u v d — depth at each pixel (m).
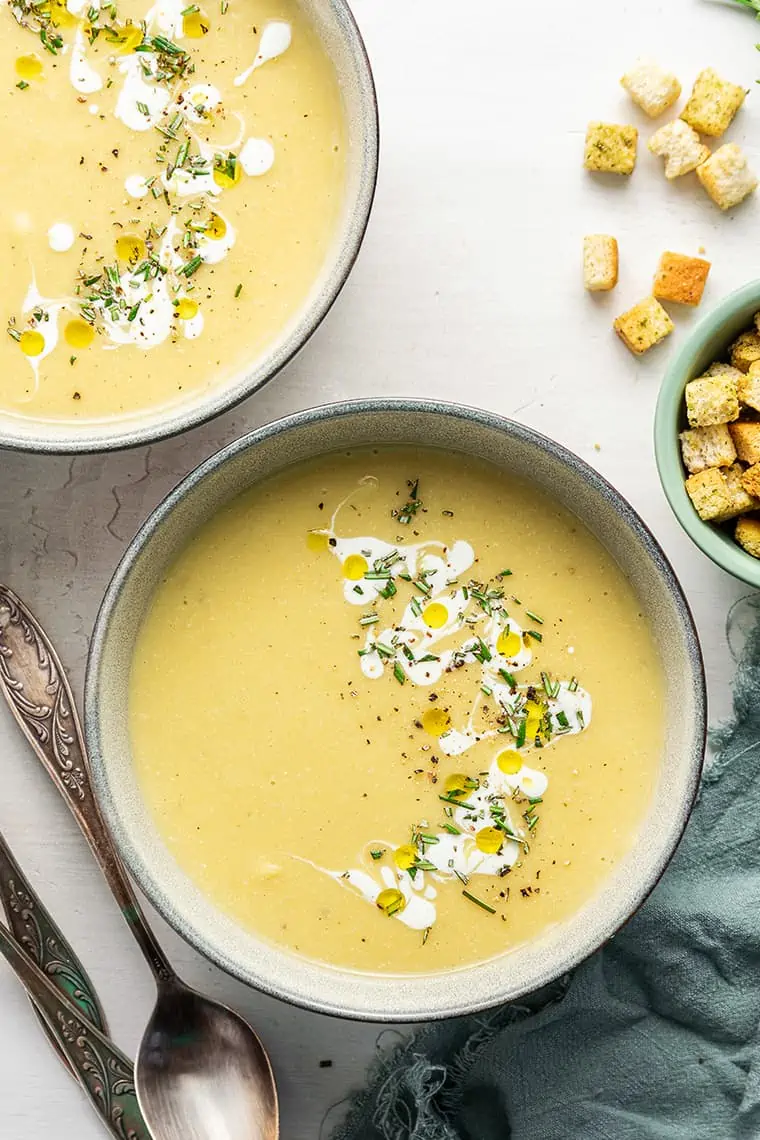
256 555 0.58
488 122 0.60
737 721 0.60
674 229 0.60
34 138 0.58
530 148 0.60
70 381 0.58
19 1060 0.62
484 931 0.58
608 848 0.57
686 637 0.55
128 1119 0.61
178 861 0.58
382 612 0.58
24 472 0.61
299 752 0.58
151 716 0.58
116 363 0.58
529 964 0.57
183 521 0.57
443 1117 0.61
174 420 0.56
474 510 0.58
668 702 0.57
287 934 0.58
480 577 0.58
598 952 0.60
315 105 0.58
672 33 0.60
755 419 0.59
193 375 0.58
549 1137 0.60
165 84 0.58
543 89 0.60
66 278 0.58
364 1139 0.61
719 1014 0.59
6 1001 0.62
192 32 0.58
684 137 0.59
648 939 0.59
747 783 0.60
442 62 0.60
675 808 0.55
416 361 0.61
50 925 0.61
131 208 0.58
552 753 0.58
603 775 0.57
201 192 0.58
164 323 0.58
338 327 0.61
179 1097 0.60
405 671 0.58
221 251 0.58
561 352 0.60
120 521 0.61
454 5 0.60
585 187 0.60
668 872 0.60
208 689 0.58
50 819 0.61
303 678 0.58
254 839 0.58
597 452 0.60
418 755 0.58
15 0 0.58
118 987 0.61
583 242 0.60
